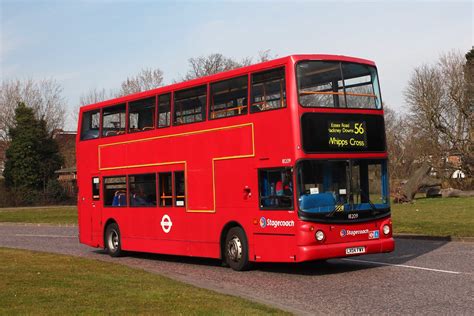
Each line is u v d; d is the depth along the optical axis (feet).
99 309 31.48
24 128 222.07
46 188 219.82
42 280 42.50
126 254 68.08
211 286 42.39
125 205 64.95
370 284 41.27
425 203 126.00
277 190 46.83
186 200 56.18
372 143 48.29
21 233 107.96
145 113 62.23
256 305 32.89
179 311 30.89
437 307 32.76
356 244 46.21
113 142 66.74
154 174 60.44
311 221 44.80
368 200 47.55
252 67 49.57
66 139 275.18
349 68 48.37
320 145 45.93
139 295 35.94
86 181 71.31
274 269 51.55
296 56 46.44
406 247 64.03
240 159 50.21
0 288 38.73
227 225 51.65
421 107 186.80
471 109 181.47
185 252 56.29
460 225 78.95
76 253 71.56
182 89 57.11
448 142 185.57
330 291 39.27
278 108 46.91
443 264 49.60
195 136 55.16
